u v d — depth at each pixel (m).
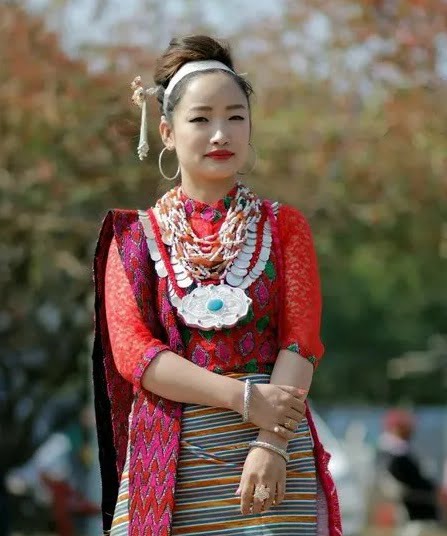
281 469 5.93
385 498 22.06
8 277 21.95
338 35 19.97
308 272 6.34
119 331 6.19
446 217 21.67
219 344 6.12
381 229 22.41
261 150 20.67
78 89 18.80
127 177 18.72
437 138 19.52
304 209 21.17
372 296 56.72
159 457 6.05
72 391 24.28
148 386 6.08
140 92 6.58
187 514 6.01
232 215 6.34
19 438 23.48
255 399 5.94
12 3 19.97
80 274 20.23
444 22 19.02
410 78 19.28
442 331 57.66
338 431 40.22
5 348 23.28
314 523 6.09
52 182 19.48
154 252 6.32
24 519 22.97
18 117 19.64
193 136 6.30
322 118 20.94
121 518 6.19
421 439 35.41
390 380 56.69
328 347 57.81
